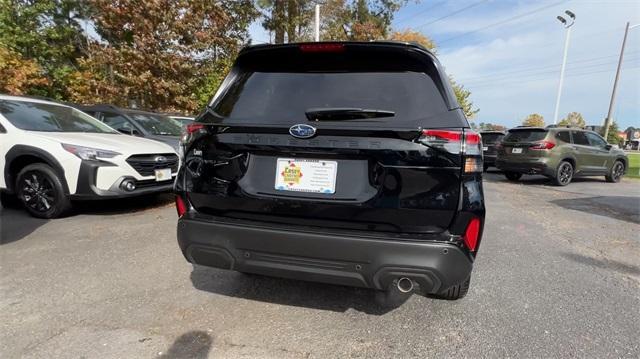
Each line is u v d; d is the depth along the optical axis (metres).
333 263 2.23
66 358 2.22
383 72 2.42
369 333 2.57
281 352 2.34
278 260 2.33
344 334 2.55
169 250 4.03
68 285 3.16
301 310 2.85
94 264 3.62
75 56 20.67
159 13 12.72
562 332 2.63
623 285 3.49
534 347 2.45
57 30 19.77
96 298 2.95
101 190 4.97
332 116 2.26
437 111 2.22
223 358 2.26
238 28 18.88
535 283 3.48
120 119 7.86
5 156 5.18
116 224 5.00
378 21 27.52
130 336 2.46
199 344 2.39
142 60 12.60
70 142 5.04
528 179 12.81
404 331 2.60
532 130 10.98
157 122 8.44
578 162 11.12
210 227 2.41
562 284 3.48
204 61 14.39
